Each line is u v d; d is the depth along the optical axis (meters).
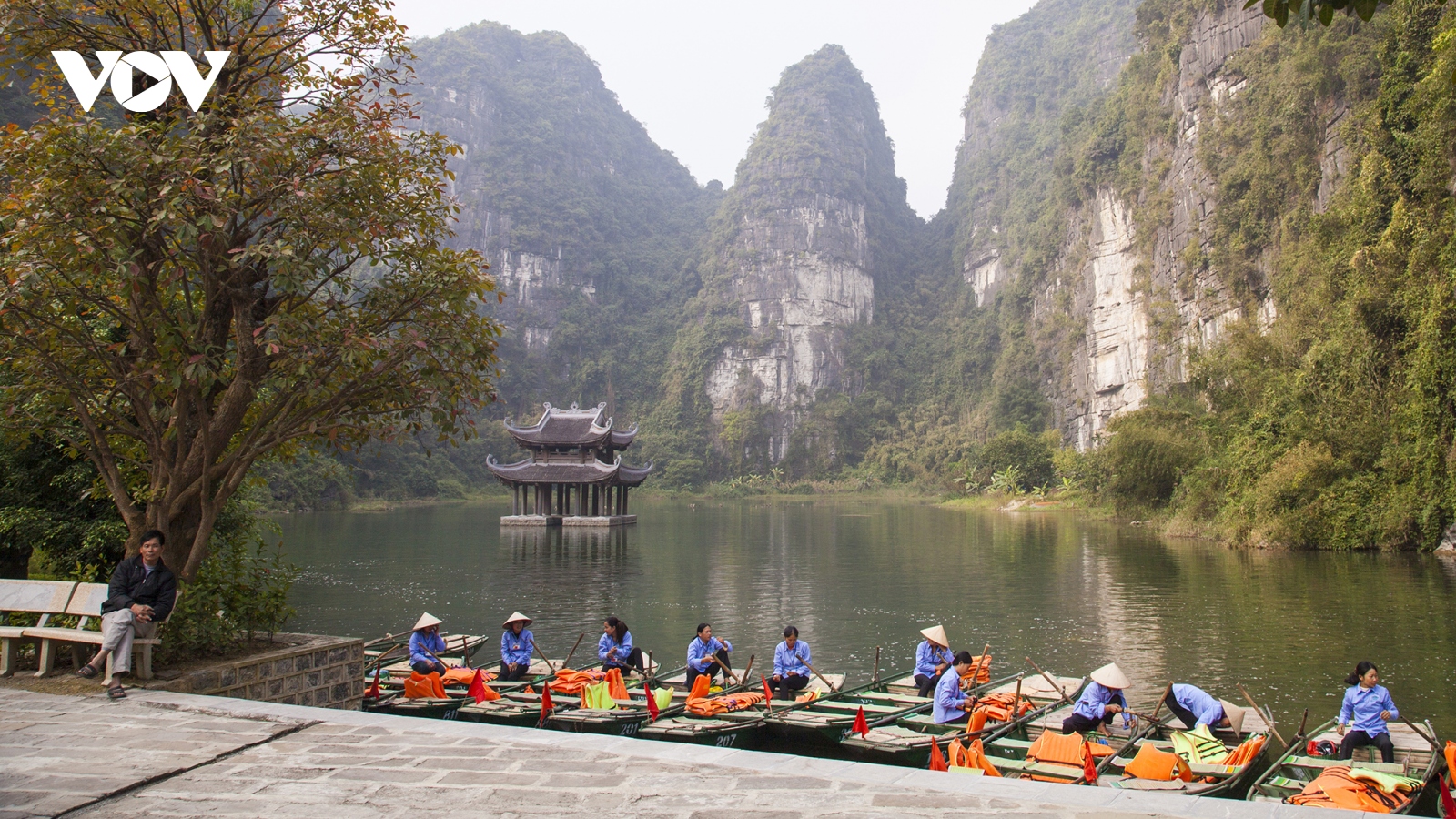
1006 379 123.31
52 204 7.73
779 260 159.00
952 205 182.12
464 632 19.39
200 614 8.72
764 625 20.16
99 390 9.74
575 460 55.00
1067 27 168.25
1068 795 4.62
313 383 8.84
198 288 9.38
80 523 12.74
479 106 166.50
